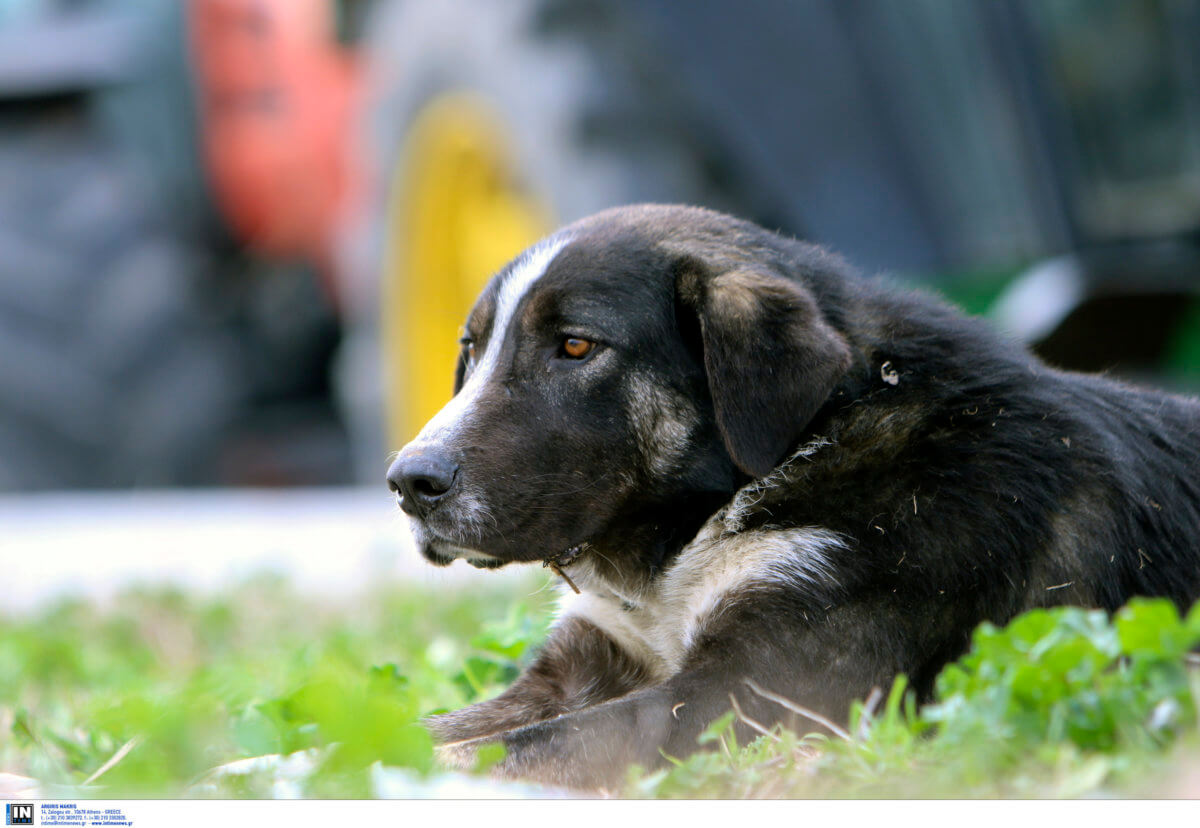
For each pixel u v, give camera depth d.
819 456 6.75
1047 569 6.41
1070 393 7.02
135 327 20.27
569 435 6.94
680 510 7.06
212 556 16.44
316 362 21.17
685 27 13.16
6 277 20.36
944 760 5.10
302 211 19.80
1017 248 13.49
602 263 7.05
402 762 5.44
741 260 7.05
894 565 6.40
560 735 6.15
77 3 20.12
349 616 13.07
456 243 16.70
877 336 6.99
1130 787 4.73
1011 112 13.05
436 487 6.83
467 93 15.44
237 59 19.48
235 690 8.27
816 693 6.30
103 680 10.16
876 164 13.34
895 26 13.11
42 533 17.84
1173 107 12.88
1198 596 6.73
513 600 12.44
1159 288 12.91
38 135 20.39
